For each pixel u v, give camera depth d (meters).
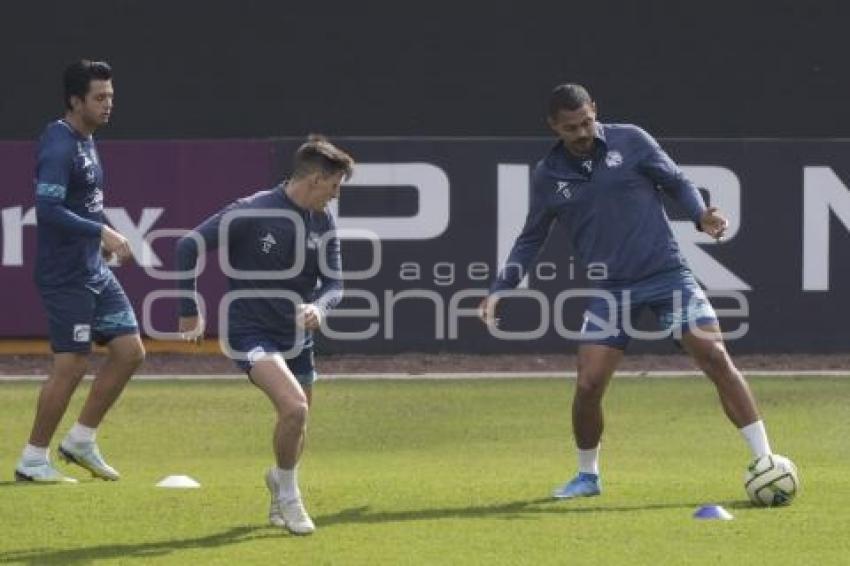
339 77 67.31
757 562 29.72
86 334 38.94
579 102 34.78
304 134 67.38
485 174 64.44
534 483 39.16
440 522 33.59
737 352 65.06
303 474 42.06
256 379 31.95
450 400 56.19
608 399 55.97
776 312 65.00
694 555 30.27
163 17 67.06
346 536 32.16
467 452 46.78
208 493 37.12
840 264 65.00
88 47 67.06
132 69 67.06
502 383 59.72
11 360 64.75
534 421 52.19
